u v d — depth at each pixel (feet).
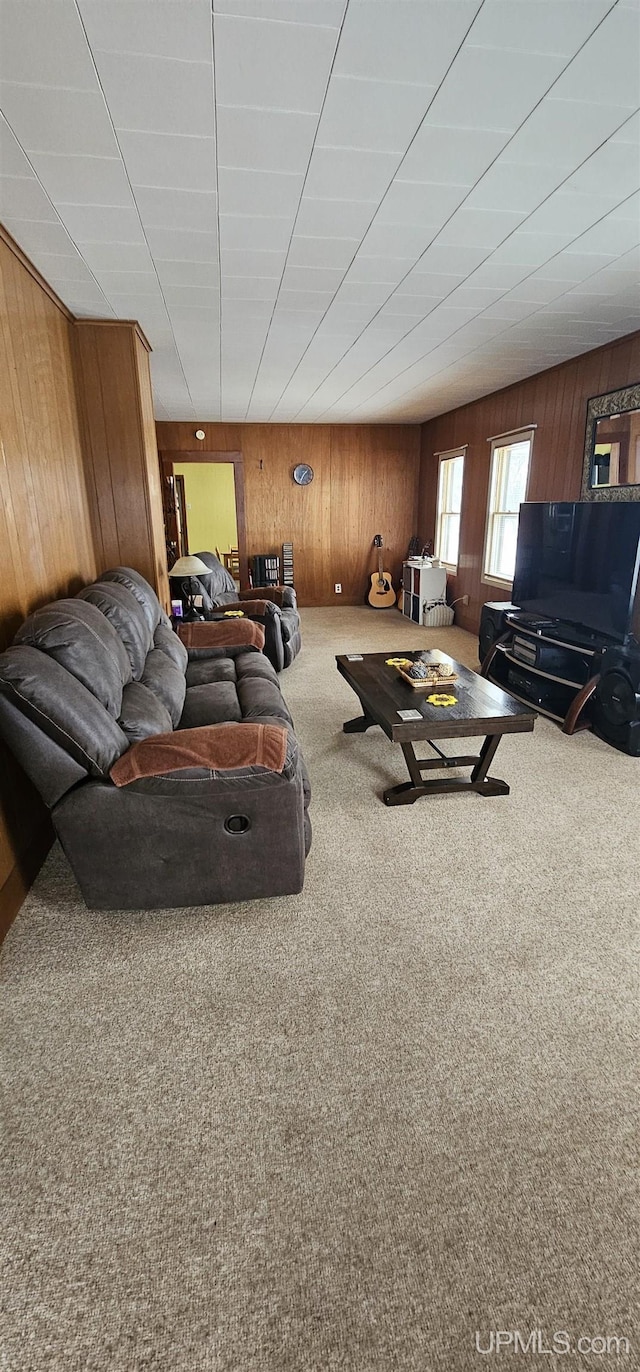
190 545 34.68
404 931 6.30
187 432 24.48
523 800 9.18
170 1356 3.15
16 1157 4.14
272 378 16.78
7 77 5.05
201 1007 5.35
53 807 5.99
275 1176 4.00
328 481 25.70
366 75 5.12
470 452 20.77
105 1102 4.52
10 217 7.45
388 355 14.60
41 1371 3.10
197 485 34.04
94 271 9.21
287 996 5.46
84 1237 3.67
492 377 16.84
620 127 5.88
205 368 15.61
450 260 9.20
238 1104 4.49
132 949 6.06
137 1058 4.87
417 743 11.30
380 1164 4.07
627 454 12.91
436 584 22.66
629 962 5.88
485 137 6.04
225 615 15.56
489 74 5.15
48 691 5.69
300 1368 3.10
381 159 6.40
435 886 7.06
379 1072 4.73
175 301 10.66
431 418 24.14
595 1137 4.25
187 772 5.96
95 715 6.02
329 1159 4.10
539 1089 4.59
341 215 7.68
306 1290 3.41
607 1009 5.32
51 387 9.77
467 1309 3.34
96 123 5.67
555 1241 3.63
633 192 7.20
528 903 6.76
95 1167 4.07
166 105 5.45
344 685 14.87
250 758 6.04
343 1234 3.67
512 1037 5.03
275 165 6.49
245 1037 5.05
